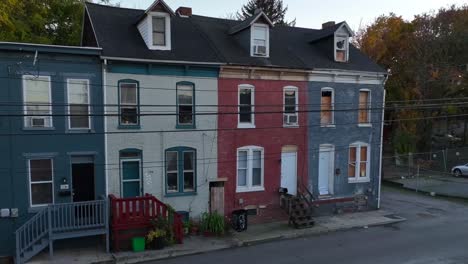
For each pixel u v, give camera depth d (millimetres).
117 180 17000
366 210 23188
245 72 19312
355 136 22578
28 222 14391
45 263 14281
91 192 16781
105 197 16062
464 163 40250
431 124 41469
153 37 17812
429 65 41062
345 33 22375
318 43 23406
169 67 17703
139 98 17203
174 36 19484
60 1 27562
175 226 16750
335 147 21984
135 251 15586
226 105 18969
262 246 16875
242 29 20266
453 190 29828
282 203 20516
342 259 15219
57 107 15898
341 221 20734
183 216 18328
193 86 18297
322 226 19719
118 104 16781
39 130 15594
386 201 26234
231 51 19828
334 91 21703
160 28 17984
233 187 19438
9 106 15125
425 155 40750
